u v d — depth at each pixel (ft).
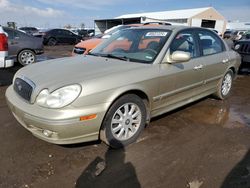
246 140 11.14
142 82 10.11
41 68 10.34
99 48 13.55
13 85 10.55
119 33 14.25
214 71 14.64
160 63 11.00
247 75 26.20
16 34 27.86
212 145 10.58
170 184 8.04
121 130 10.00
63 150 9.74
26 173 8.33
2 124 11.78
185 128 12.15
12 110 9.75
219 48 15.53
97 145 10.19
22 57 28.71
